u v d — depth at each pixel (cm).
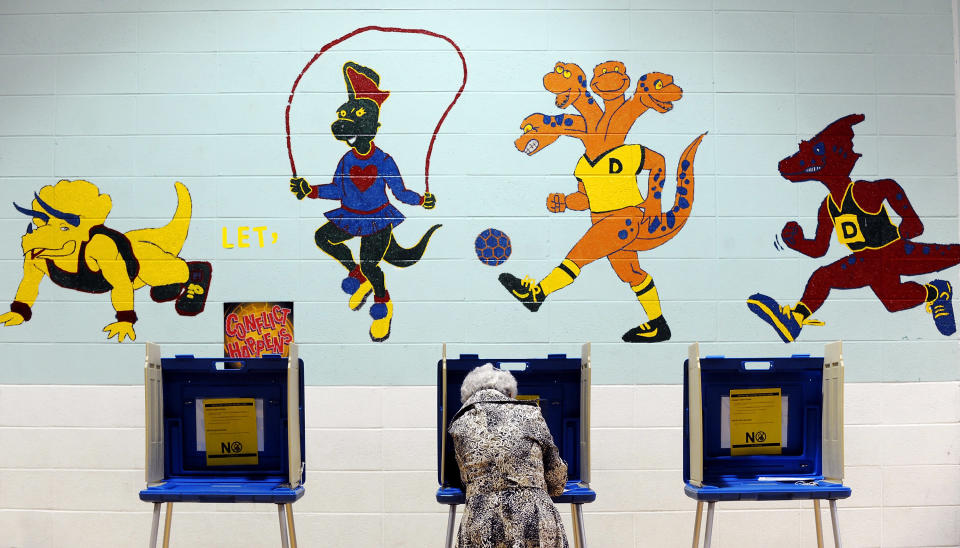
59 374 427
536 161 437
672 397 432
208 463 338
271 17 438
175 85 436
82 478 423
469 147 436
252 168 434
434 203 435
